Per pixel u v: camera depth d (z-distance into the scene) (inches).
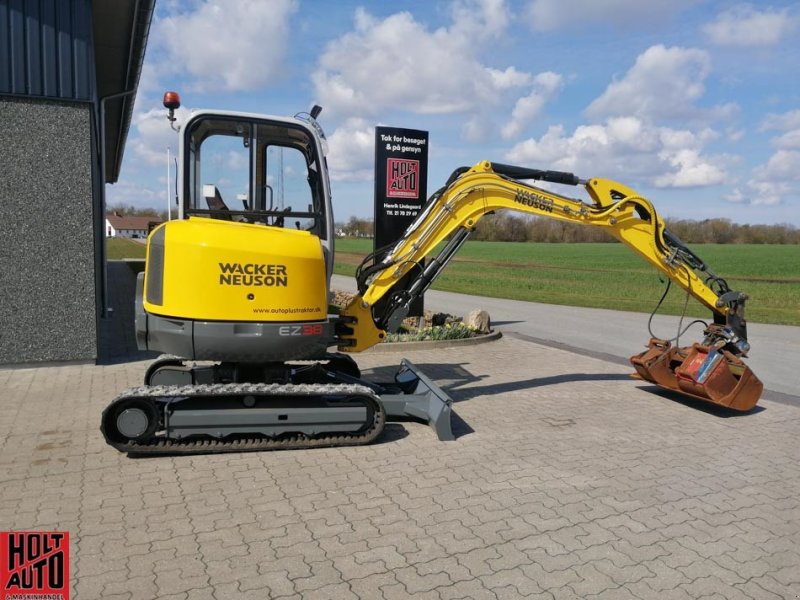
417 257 256.1
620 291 989.2
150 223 247.1
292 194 240.7
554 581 138.2
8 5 303.4
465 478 195.3
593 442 233.5
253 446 211.6
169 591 130.3
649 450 226.2
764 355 437.4
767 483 197.5
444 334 439.2
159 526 158.9
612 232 281.6
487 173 263.0
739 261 1983.3
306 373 251.6
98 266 454.3
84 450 211.5
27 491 178.4
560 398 297.4
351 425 218.1
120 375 315.6
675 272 288.0
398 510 171.3
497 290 988.6
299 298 212.1
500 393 305.1
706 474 203.9
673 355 298.2
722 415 273.3
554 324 582.2
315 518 165.3
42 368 327.9
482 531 160.4
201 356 207.6
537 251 2508.6
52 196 319.3
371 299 252.4
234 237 206.2
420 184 457.7
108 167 1182.9
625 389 317.4
